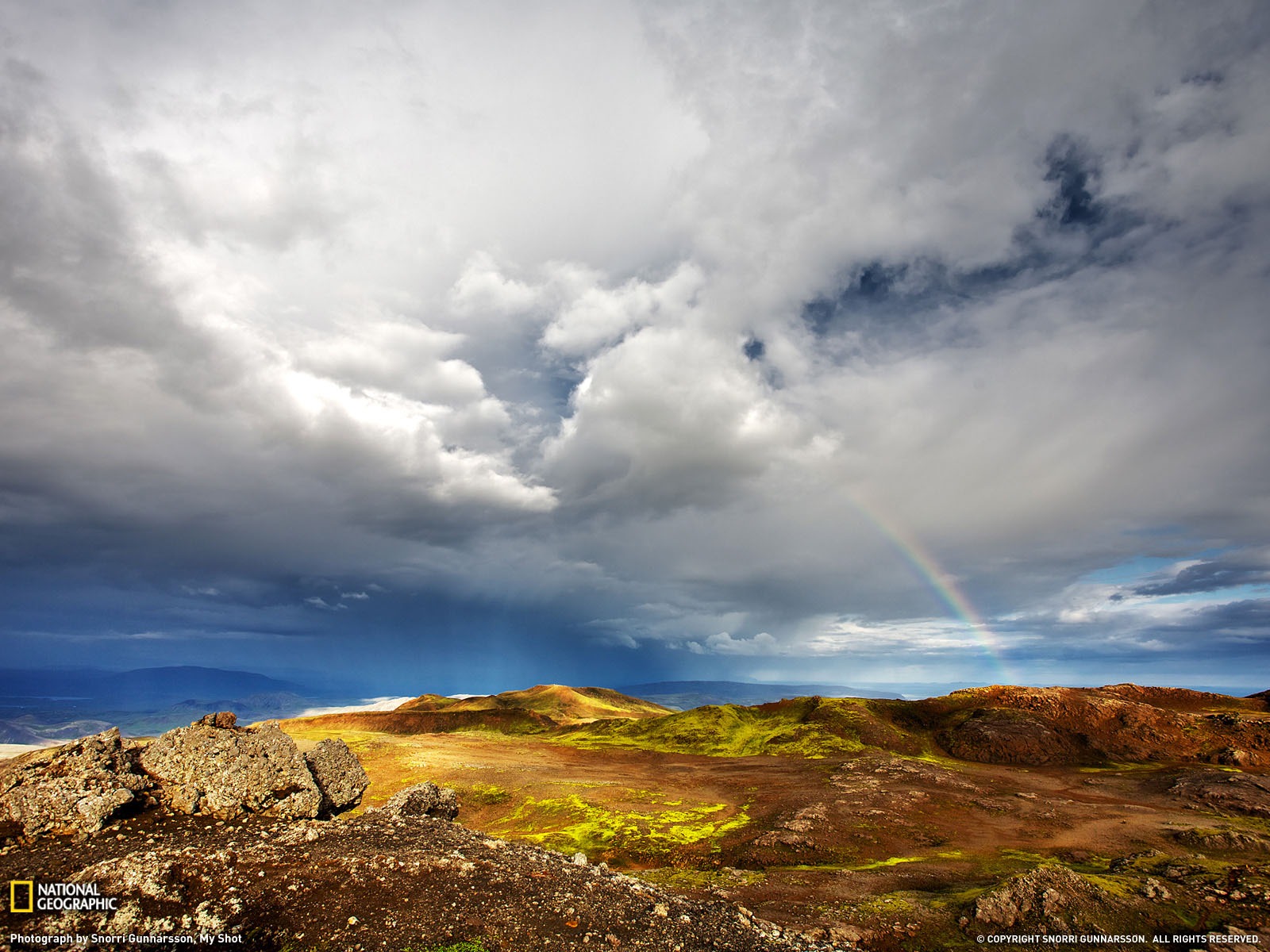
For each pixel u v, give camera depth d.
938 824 68.62
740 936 24.39
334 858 22.25
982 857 56.12
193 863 20.25
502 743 163.25
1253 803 75.12
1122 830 64.88
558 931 20.67
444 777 103.06
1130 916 37.16
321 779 30.14
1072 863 52.50
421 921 19.59
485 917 20.48
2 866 19.27
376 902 20.17
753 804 84.06
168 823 23.58
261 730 29.42
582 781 101.56
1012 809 74.38
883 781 90.25
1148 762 112.62
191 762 26.02
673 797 89.12
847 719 146.00
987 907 37.28
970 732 130.50
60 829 21.86
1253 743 112.94
